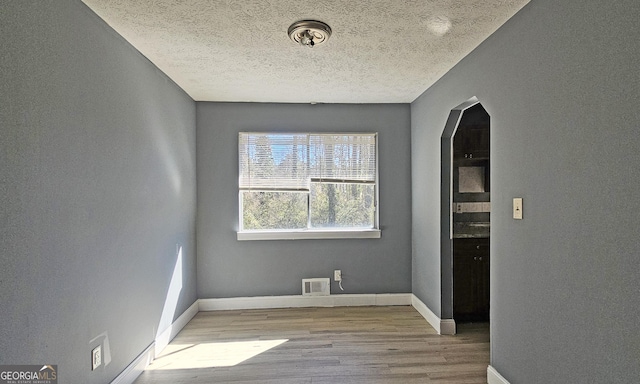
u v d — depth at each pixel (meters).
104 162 2.09
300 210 4.07
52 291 1.65
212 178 3.96
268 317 3.71
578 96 1.61
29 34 1.51
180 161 3.42
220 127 3.97
